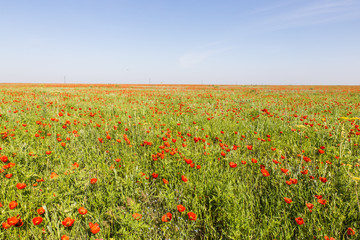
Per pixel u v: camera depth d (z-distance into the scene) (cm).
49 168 325
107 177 297
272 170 310
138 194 270
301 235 199
